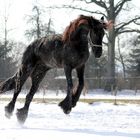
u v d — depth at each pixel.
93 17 12.70
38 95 36.97
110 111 20.09
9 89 14.44
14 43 72.06
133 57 81.94
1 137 10.02
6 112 14.15
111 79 48.06
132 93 45.34
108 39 52.19
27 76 14.23
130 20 52.03
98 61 72.31
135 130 12.01
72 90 12.61
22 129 11.88
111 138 10.14
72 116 17.30
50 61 13.47
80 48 12.55
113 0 51.97
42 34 67.31
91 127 12.84
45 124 13.69
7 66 66.62
